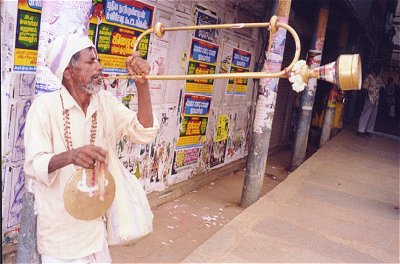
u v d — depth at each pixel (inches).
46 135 75.7
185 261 131.9
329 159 339.6
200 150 277.7
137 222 84.1
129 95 193.3
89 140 79.4
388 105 954.1
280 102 444.8
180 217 224.7
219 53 273.7
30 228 104.2
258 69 346.9
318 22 344.2
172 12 213.0
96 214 79.0
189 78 77.2
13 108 133.9
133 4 182.2
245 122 351.9
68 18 102.1
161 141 228.1
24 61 134.8
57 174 76.9
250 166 244.7
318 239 169.0
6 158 134.3
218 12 261.4
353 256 157.5
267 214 188.5
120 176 84.4
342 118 546.9
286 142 489.1
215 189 289.0
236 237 156.6
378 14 701.3
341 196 239.8
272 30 76.7
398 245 175.9
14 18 128.4
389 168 344.2
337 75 67.4
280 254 148.5
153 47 203.2
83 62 75.0
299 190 238.4
